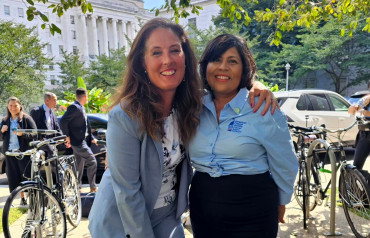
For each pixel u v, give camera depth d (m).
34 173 3.15
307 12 4.18
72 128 5.05
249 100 1.73
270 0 28.88
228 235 1.71
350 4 4.11
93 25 66.56
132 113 1.42
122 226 1.54
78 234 3.64
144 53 1.54
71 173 3.98
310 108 7.63
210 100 1.84
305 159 3.71
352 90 33.41
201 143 1.74
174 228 1.70
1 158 6.29
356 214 3.51
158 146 1.51
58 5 3.05
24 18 55.09
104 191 1.62
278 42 4.32
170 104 1.65
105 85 27.42
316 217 3.82
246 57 1.83
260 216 1.69
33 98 29.19
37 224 3.03
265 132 1.66
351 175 3.30
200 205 1.78
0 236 3.46
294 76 27.33
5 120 4.85
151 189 1.54
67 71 32.19
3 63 23.66
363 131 3.93
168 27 1.57
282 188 1.75
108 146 1.45
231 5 3.62
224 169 1.69
